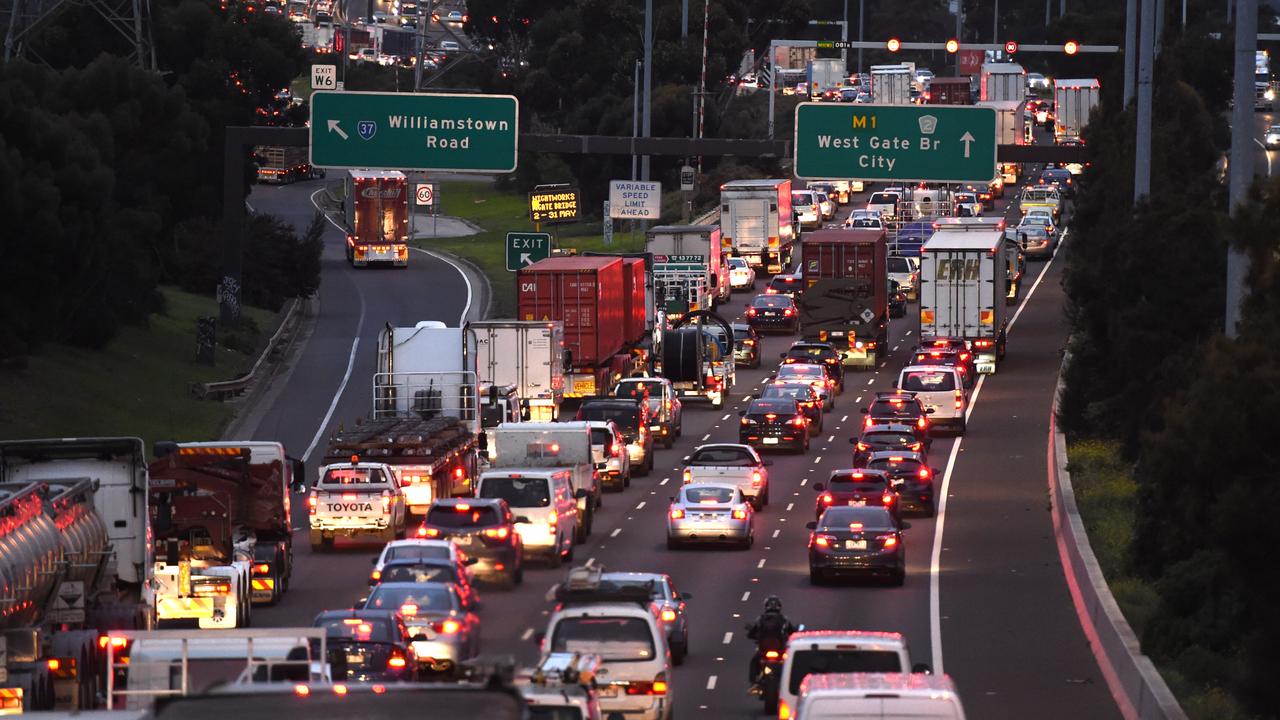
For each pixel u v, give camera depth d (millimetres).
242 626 108562
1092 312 178625
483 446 178125
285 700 36719
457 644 94250
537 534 135000
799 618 115750
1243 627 75750
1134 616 105562
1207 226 146875
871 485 146125
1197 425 71812
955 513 163000
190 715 36562
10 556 76812
